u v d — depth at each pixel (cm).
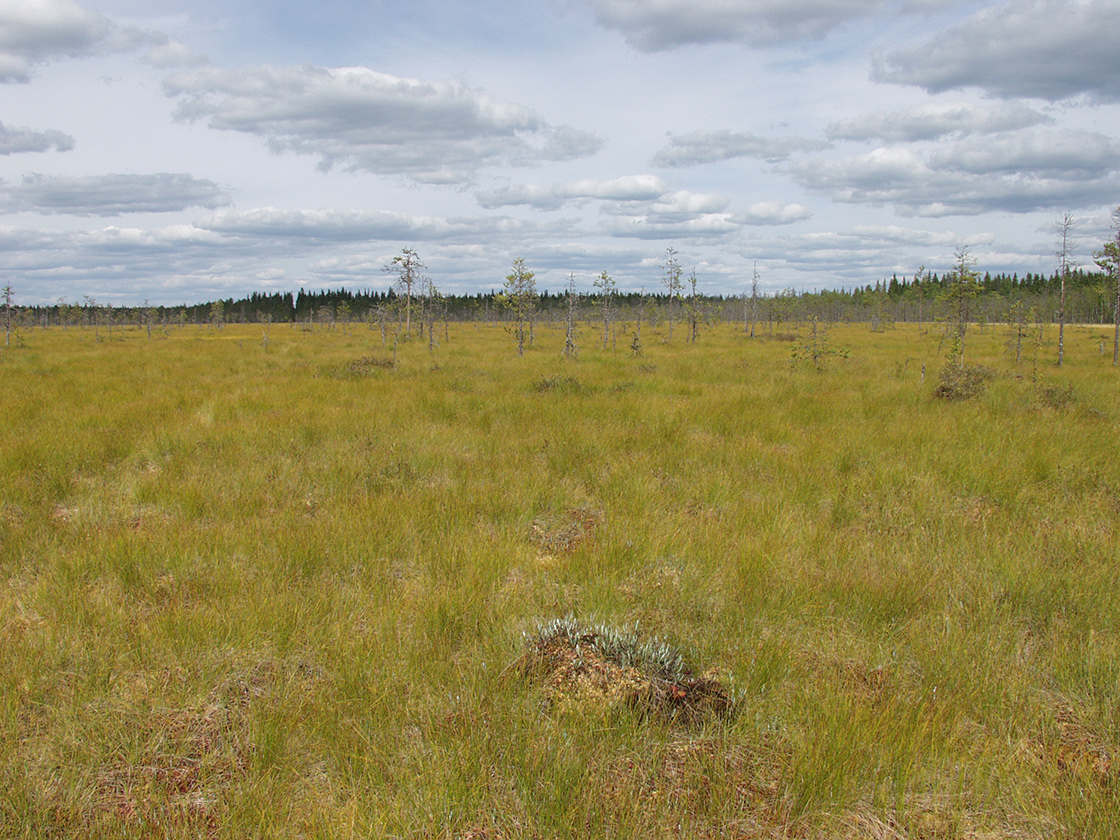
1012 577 468
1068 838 247
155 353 2988
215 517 618
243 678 347
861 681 352
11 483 685
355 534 543
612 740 292
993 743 294
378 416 1121
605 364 2405
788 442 982
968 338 4522
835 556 514
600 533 557
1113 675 348
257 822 247
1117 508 640
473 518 615
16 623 402
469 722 297
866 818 256
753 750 294
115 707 314
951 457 819
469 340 4500
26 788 259
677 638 397
